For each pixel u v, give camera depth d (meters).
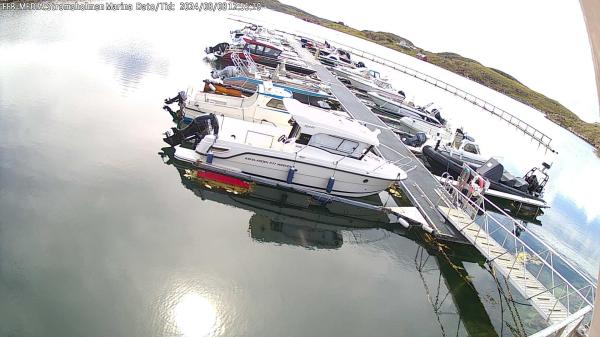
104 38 29.95
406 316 9.20
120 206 10.63
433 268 11.41
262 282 9.09
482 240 11.41
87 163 12.38
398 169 14.38
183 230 10.28
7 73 18.53
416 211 13.25
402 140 20.95
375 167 13.68
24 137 13.06
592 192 25.45
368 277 10.30
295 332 7.91
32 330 6.74
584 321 8.65
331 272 10.14
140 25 39.88
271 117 16.17
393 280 10.45
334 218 13.16
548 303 8.93
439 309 9.75
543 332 6.20
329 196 13.18
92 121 15.50
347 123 13.95
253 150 12.62
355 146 13.37
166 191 11.88
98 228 9.57
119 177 12.03
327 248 11.31
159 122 16.88
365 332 8.35
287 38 46.50
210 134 12.98
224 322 7.73
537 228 17.25
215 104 16.02
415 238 12.79
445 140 23.12
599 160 38.00
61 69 20.83
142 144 14.52
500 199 18.56
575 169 31.02
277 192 13.16
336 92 26.69
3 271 7.79
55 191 10.62
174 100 17.78
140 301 7.78
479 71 80.62
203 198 12.09
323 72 32.53
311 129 12.91
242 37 32.53
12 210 9.52
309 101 23.52
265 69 26.80
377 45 85.62
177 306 7.85
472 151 20.17
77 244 8.91
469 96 49.50
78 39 27.86
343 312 8.79
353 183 13.36
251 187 12.96
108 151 13.43
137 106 18.14
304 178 13.02
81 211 10.05
